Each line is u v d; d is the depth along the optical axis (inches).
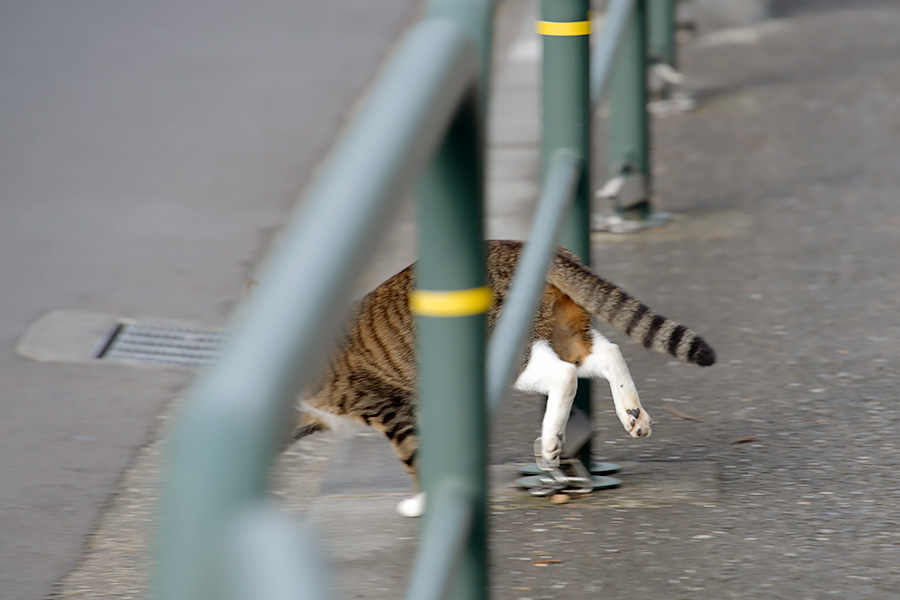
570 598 246.8
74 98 735.7
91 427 361.4
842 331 394.9
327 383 306.0
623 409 294.0
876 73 749.3
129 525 302.0
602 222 515.8
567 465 297.0
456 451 148.8
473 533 152.2
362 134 97.3
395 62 113.0
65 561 283.7
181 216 553.3
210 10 949.2
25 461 339.0
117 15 936.3
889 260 458.0
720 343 391.5
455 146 132.0
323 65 792.9
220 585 66.3
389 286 305.1
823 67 773.9
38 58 821.9
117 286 477.7
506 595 249.0
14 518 305.1
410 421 305.3
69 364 409.1
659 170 596.1
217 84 758.5
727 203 540.1
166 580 67.0
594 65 375.6
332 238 83.4
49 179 603.2
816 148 613.0
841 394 347.9
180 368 406.9
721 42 861.2
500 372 185.6
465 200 137.2
